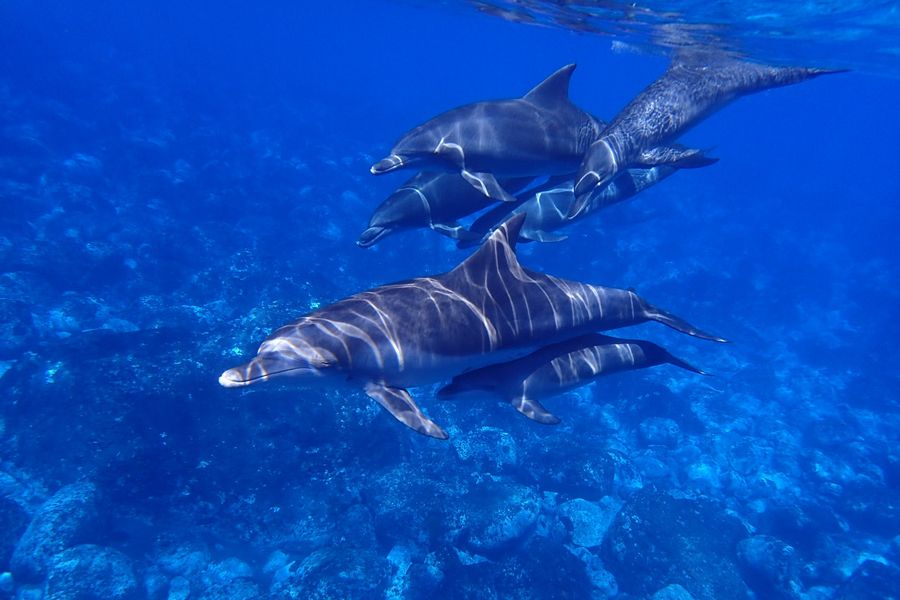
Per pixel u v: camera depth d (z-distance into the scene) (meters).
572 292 5.70
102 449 9.66
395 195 8.12
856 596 10.34
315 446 10.48
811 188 53.84
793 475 14.70
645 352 6.50
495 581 9.41
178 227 20.64
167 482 9.74
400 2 28.14
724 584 10.10
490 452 12.07
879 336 23.17
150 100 41.31
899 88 34.19
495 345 5.17
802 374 19.95
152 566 9.15
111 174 25.55
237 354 10.87
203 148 31.20
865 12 11.62
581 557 10.74
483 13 21.50
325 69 88.62
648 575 10.21
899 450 15.77
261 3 85.44
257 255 17.77
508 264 5.39
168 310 15.31
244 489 9.97
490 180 6.96
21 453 9.97
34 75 42.34
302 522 10.02
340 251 21.02
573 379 6.06
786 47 14.45
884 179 74.75
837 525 12.80
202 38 105.44
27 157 24.34
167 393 10.20
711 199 40.91
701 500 11.76
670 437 14.87
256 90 53.75
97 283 16.94
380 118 50.16
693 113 8.30
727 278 24.75
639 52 18.38
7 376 10.99
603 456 12.60
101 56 59.88
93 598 8.08
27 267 15.80
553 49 70.56
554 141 7.19
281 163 30.50
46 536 8.52
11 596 8.30
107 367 10.47
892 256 34.06
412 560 9.78
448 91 83.25
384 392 4.73
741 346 21.31
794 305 24.52
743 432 16.28
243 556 9.75
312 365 4.32
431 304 4.94
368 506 10.50
